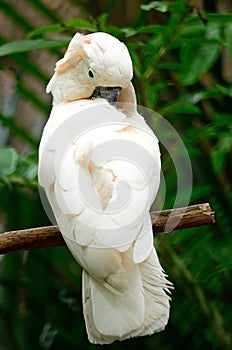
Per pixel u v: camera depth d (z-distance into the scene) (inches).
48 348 499.2
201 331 477.1
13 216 460.4
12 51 378.0
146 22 480.7
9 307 494.0
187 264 447.5
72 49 302.8
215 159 405.7
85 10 474.6
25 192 456.8
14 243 293.7
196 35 394.6
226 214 462.6
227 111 484.4
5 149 362.9
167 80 472.1
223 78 504.1
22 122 550.9
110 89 304.3
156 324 275.1
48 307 503.5
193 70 396.2
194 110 409.7
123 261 270.5
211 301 461.4
